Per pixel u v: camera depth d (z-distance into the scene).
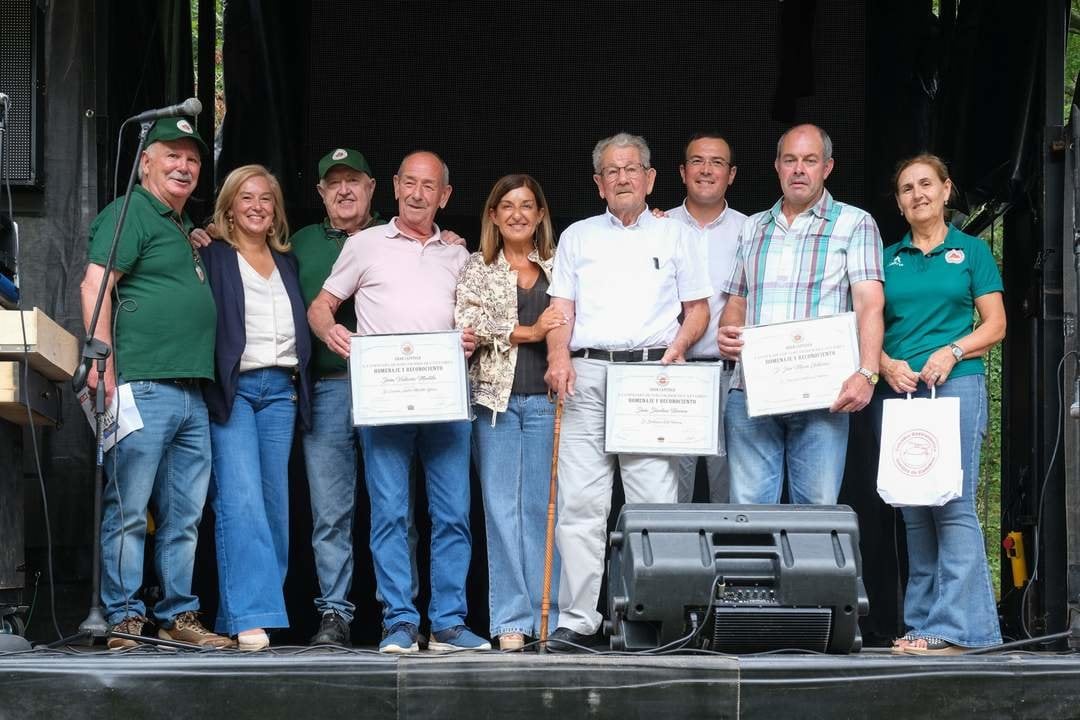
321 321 5.04
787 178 4.96
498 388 5.00
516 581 5.00
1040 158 5.66
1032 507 5.75
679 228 5.09
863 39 7.05
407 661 3.93
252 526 4.94
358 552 6.48
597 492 5.00
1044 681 3.99
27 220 5.37
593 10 7.05
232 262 5.05
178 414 4.84
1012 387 6.18
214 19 7.41
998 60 6.24
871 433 6.75
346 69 7.05
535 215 5.10
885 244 6.98
